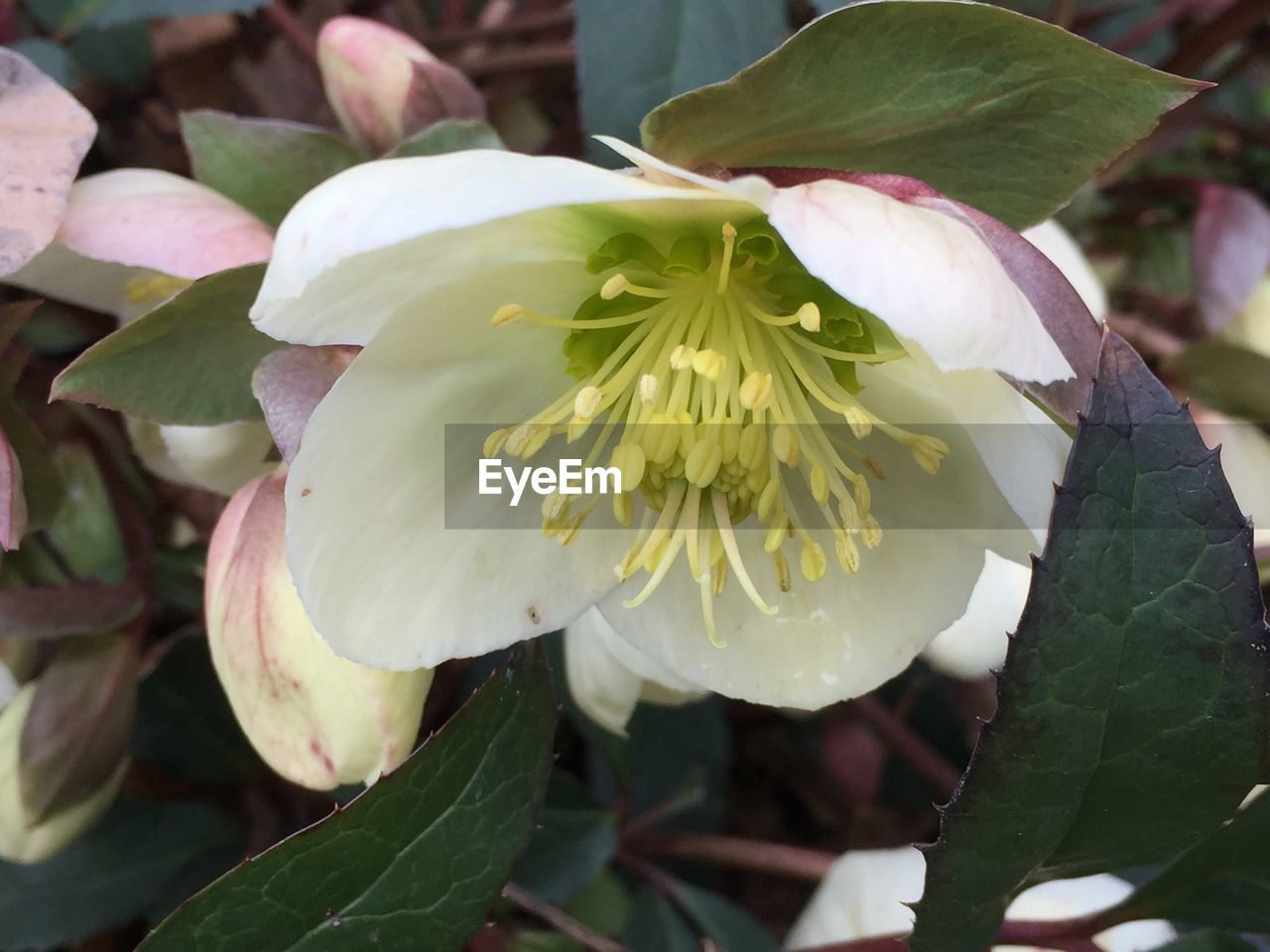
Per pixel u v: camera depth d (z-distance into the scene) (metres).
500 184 0.06
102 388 0.08
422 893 0.08
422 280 0.08
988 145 0.08
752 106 0.08
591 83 0.10
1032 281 0.07
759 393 0.08
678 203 0.08
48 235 0.09
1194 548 0.07
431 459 0.08
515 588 0.09
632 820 0.14
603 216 0.08
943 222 0.07
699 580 0.09
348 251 0.06
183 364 0.09
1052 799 0.08
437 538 0.08
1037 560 0.07
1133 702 0.08
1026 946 0.10
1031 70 0.08
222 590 0.09
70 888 0.12
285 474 0.09
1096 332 0.07
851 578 0.09
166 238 0.09
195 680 0.13
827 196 0.07
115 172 0.10
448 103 0.11
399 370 0.08
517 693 0.09
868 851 0.13
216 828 0.13
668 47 0.10
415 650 0.08
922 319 0.06
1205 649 0.07
